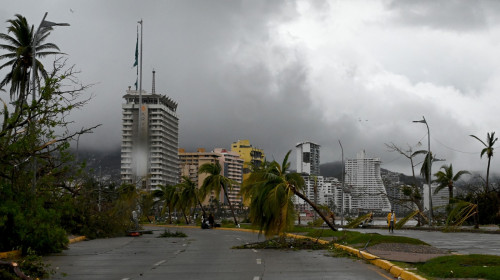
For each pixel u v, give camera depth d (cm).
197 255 2189
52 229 2164
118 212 4175
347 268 1563
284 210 2711
